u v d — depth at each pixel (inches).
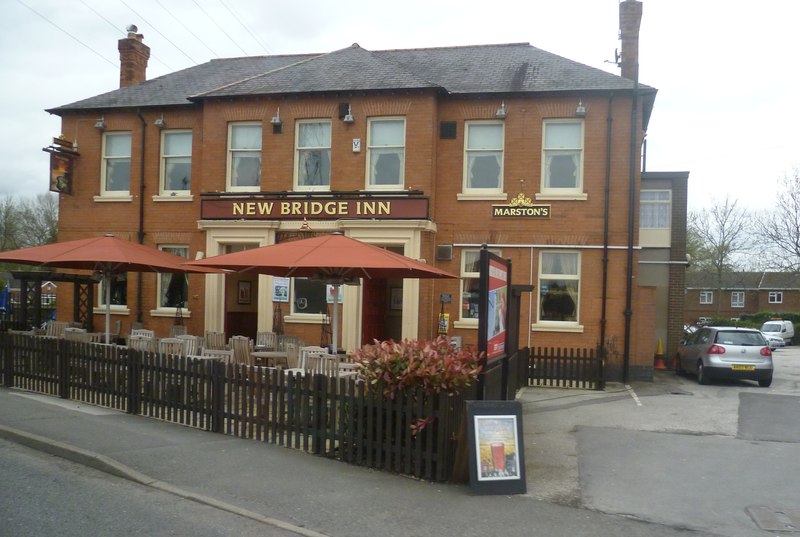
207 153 716.7
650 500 276.5
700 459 342.0
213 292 714.2
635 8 720.3
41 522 227.1
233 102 708.0
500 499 271.3
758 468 326.3
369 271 455.8
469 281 672.4
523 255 661.3
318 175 694.5
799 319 1916.8
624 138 648.4
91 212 774.5
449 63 759.1
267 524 234.7
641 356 652.1
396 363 297.6
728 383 670.5
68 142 773.3
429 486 283.4
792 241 1546.5
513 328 484.7
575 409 481.1
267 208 689.6
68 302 790.5
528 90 656.4
